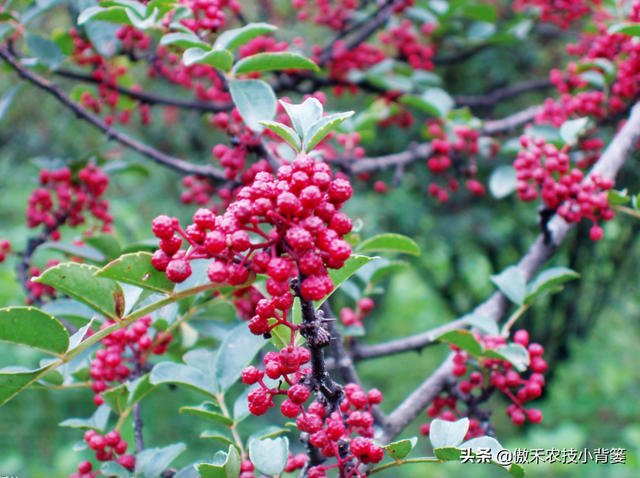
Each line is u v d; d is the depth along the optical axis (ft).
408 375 6.36
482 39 2.84
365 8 2.92
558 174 1.49
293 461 1.27
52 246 1.59
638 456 3.30
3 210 4.60
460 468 4.40
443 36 3.52
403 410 1.40
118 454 1.33
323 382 1.15
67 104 1.73
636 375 5.40
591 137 2.24
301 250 1.08
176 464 3.35
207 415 1.29
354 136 2.00
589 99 1.95
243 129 1.48
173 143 4.78
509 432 5.15
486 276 6.49
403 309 7.76
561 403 4.89
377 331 6.74
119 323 1.13
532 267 1.49
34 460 3.54
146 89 4.40
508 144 2.24
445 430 1.19
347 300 4.76
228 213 1.10
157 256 1.11
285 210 1.07
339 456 1.17
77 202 1.87
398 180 2.22
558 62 4.48
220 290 1.42
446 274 6.11
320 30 4.46
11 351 3.50
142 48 2.27
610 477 3.68
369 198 4.46
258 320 1.11
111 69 2.14
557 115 2.09
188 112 4.66
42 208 1.85
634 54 1.71
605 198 1.46
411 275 8.08
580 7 2.65
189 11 1.43
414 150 2.27
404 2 2.58
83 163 1.86
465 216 4.68
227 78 1.37
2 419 3.80
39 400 3.97
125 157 4.65
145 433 3.66
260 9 4.28
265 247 1.10
